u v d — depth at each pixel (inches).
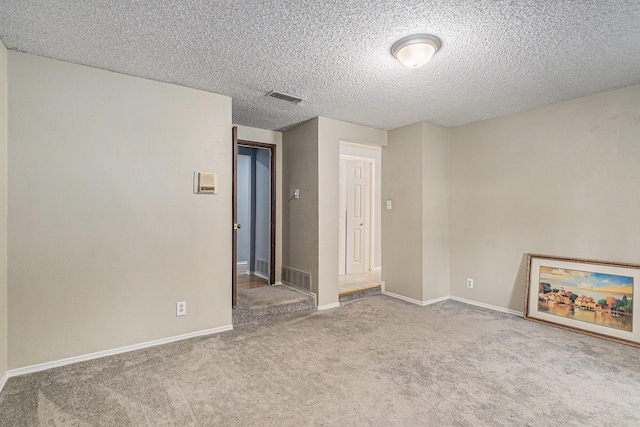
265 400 79.0
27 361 91.0
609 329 115.6
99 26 78.0
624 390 83.5
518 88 116.1
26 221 90.8
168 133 113.0
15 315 89.4
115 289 103.8
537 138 137.6
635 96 112.8
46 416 72.4
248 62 97.2
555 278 130.9
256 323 133.2
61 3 68.7
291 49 89.3
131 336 106.5
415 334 121.3
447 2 68.5
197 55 92.8
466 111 143.2
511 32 80.0
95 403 77.4
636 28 77.6
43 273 93.1
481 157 157.8
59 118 95.3
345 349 108.1
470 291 162.4
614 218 117.6
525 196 141.5
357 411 74.9
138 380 87.9
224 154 124.7
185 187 116.4
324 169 156.3
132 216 106.6
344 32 80.7
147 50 90.0
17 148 89.7
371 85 114.3
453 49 88.4
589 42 84.3
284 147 181.8
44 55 92.5
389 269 178.7
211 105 121.7
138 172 107.6
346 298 168.4
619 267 115.3
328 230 157.8
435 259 165.5
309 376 90.4
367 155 232.8
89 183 99.6
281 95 124.3
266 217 198.2
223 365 96.6
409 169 166.6
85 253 99.0
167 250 113.0
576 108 126.5
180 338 115.3
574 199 127.2
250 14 73.2
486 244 155.6
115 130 103.7
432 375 91.0
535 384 86.4
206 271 121.0
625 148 115.1
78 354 98.0
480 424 70.5
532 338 117.4
